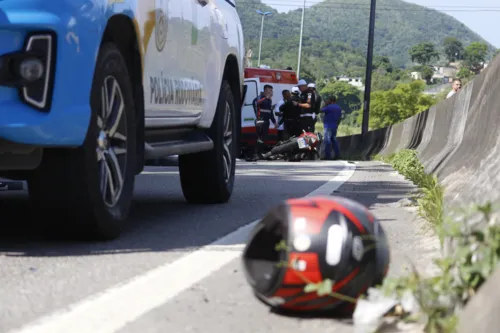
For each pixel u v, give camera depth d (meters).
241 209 6.96
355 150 29.73
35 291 3.50
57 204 4.61
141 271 3.98
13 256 4.31
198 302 3.33
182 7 6.18
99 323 2.98
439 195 5.90
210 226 5.77
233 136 7.70
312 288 2.80
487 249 2.64
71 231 4.78
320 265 2.85
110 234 4.89
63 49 4.30
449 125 10.49
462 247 2.71
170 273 3.95
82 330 2.88
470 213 2.87
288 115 22.34
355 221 2.91
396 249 4.68
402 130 19.45
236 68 7.87
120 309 3.20
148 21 5.34
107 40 4.88
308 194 8.67
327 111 24.44
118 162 5.05
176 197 8.04
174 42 5.98
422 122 15.20
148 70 5.47
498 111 5.69
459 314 2.52
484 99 7.03
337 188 9.55
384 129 23.45
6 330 2.86
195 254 4.51
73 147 4.49
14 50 4.24
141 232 5.37
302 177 11.88
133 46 5.20
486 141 5.90
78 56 4.39
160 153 5.71
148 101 5.53
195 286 3.65
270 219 2.99
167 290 3.56
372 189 9.46
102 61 4.68
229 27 7.61
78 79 4.39
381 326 2.78
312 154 21.86
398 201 7.60
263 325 2.96
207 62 6.90
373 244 2.89
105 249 4.61
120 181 5.04
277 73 28.28
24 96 4.24
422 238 5.22
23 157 4.42
